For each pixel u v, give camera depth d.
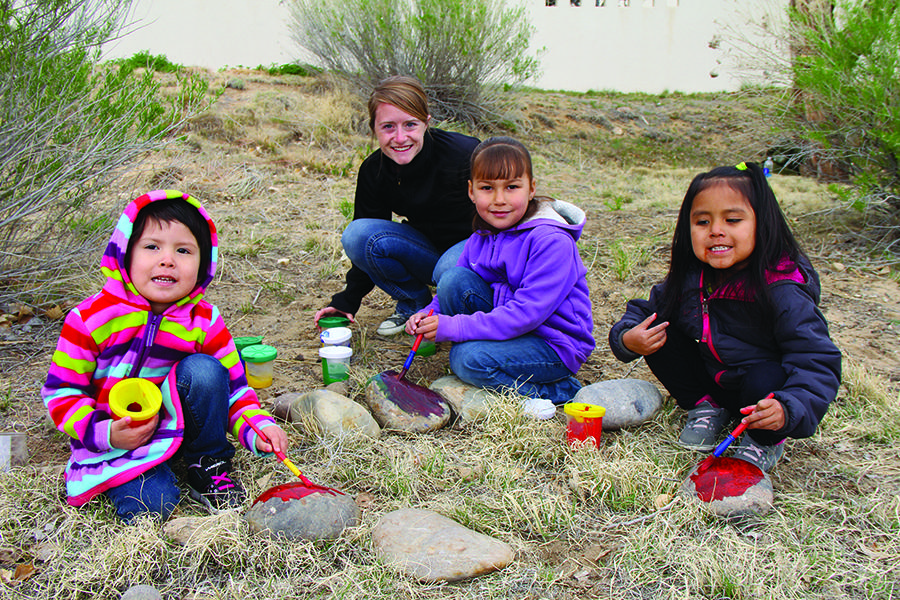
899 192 5.49
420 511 2.23
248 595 1.93
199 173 6.68
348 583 1.95
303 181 6.92
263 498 2.20
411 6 9.90
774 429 2.26
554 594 1.98
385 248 3.57
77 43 4.20
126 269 2.25
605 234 5.65
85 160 4.06
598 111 11.80
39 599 1.91
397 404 2.89
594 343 3.19
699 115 12.01
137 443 2.19
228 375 2.40
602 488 2.41
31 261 4.07
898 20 5.43
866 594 1.96
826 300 4.39
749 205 2.41
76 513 2.21
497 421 2.81
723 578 1.97
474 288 3.11
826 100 5.76
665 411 3.01
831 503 2.35
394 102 3.18
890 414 2.90
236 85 9.46
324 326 3.70
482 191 2.98
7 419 2.86
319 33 9.99
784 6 6.91
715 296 2.59
